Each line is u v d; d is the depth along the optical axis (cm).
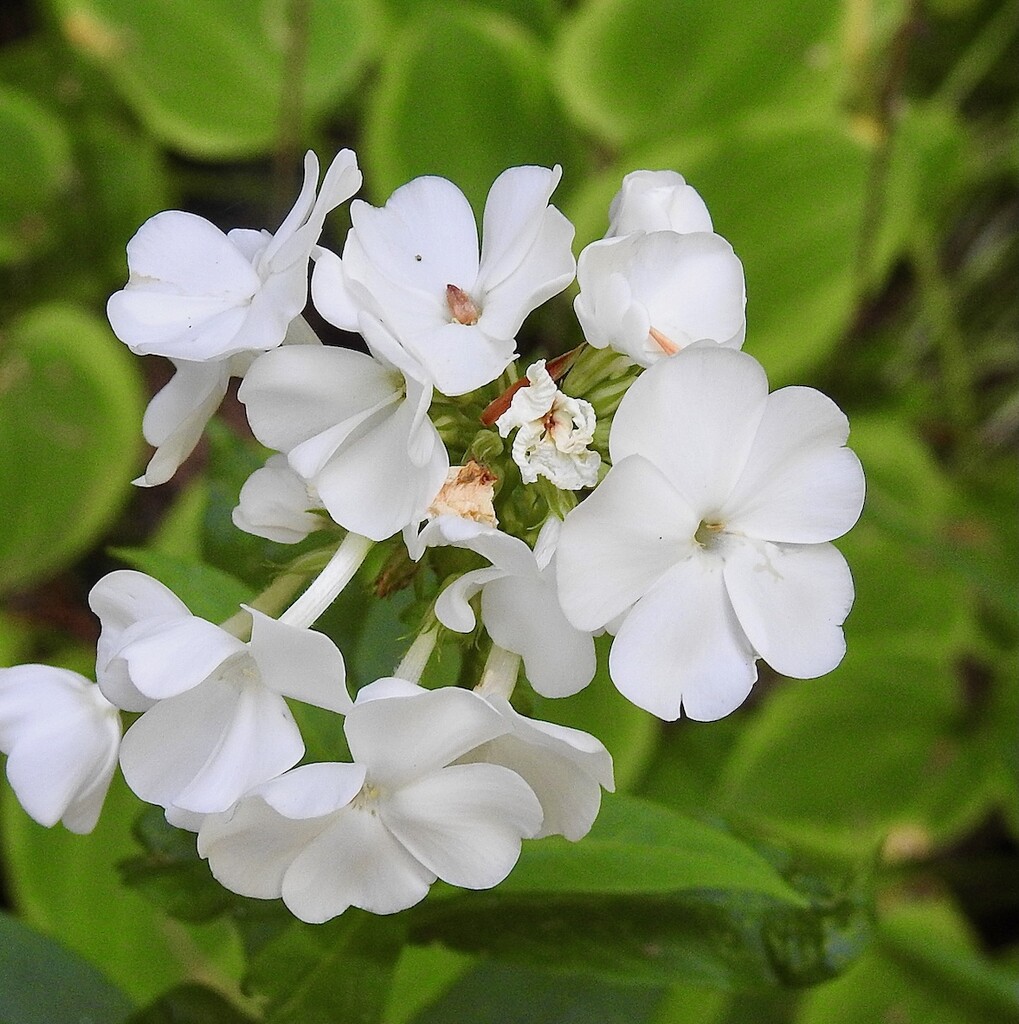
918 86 54
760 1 43
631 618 25
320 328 46
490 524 25
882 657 40
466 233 26
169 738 25
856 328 47
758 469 25
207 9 45
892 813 38
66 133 45
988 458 48
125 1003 28
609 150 46
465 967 30
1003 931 44
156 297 26
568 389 26
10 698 26
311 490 25
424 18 42
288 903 25
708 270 26
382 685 24
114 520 45
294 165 43
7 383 40
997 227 52
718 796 38
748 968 27
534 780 25
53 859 33
